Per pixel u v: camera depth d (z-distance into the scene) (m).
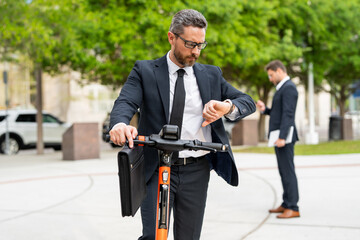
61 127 17.03
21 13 10.88
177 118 2.48
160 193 2.22
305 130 30.12
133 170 1.99
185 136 2.54
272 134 5.19
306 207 5.63
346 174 8.22
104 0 13.19
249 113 2.44
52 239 4.41
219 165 2.62
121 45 12.43
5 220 5.19
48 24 12.16
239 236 4.41
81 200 6.29
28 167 10.48
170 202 2.52
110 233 4.61
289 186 5.12
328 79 20.62
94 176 8.62
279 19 15.53
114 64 13.02
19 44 12.79
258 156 11.77
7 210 5.72
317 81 17.66
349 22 16.23
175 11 12.05
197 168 2.56
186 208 2.56
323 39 16.22
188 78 2.53
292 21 15.77
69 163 11.18
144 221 2.43
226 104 2.28
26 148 16.38
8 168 10.35
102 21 12.59
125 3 12.79
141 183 2.17
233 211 5.48
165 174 2.22
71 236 4.51
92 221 5.11
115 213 5.48
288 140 5.02
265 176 8.14
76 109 33.81
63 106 33.94
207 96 2.52
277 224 4.84
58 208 5.80
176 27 2.34
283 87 5.12
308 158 10.91
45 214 5.46
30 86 30.89
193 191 2.56
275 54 14.55
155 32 11.99
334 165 9.52
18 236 4.52
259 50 14.20
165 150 2.18
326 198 6.14
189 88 2.52
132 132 2.05
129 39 12.51
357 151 12.66
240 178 7.95
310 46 16.80
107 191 6.97
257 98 17.59
